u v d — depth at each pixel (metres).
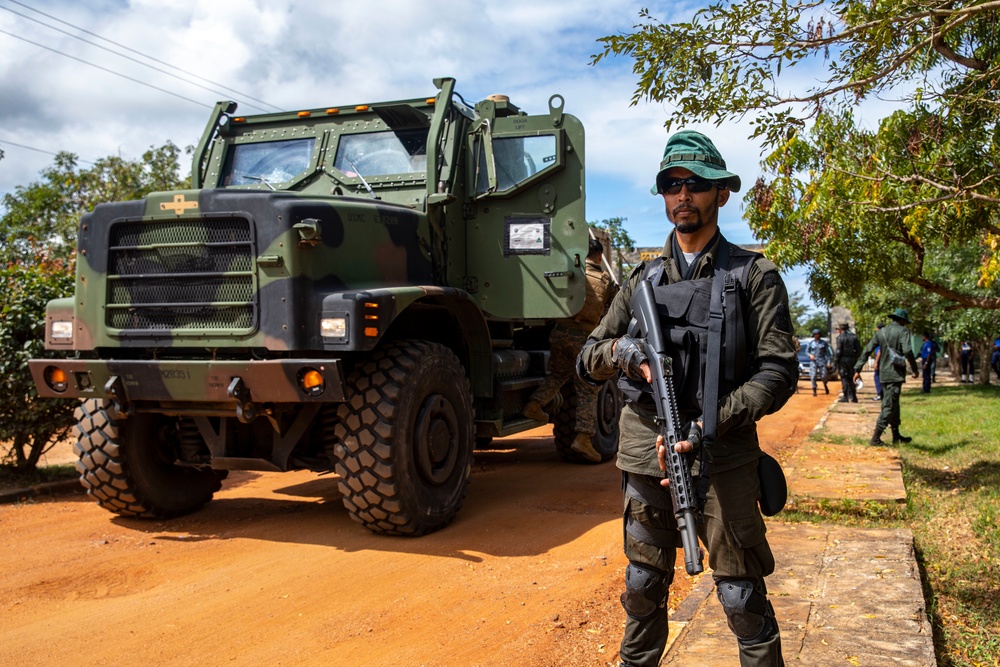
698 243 2.61
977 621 3.93
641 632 2.67
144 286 5.50
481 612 4.12
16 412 7.22
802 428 12.80
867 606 3.78
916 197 5.91
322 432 5.94
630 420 2.63
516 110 7.67
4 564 4.95
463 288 7.09
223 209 5.28
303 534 5.66
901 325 9.95
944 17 4.71
